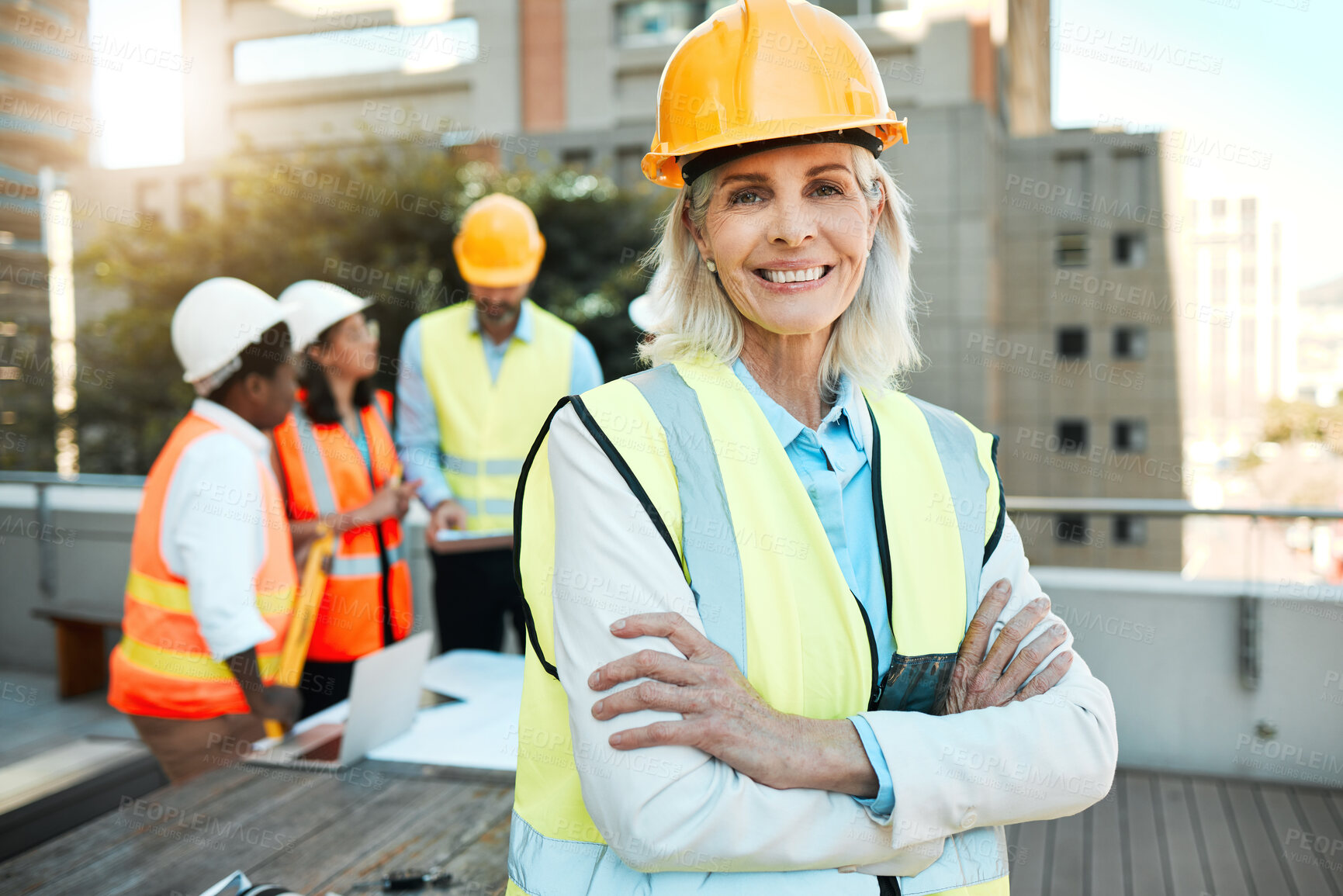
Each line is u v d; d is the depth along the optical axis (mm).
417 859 1196
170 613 1720
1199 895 2303
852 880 719
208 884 1136
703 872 712
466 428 2883
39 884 1131
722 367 847
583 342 3053
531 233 2910
